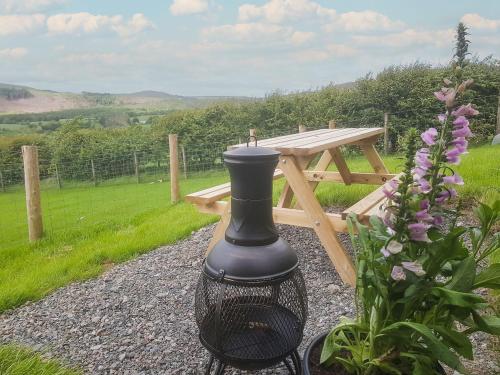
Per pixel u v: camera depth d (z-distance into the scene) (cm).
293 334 198
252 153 184
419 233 151
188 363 242
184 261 396
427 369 155
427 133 161
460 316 157
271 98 1482
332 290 317
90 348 264
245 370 211
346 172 506
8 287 356
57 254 466
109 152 1567
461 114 155
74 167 1559
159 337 272
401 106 1259
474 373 209
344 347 174
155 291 338
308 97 1422
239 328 196
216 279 188
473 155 722
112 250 431
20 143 1580
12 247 513
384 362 167
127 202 938
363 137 449
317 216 321
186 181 1314
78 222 687
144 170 1526
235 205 193
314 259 377
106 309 313
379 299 167
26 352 230
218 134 1498
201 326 202
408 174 152
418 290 153
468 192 461
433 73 1237
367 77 1334
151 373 235
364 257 163
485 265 308
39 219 536
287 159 323
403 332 158
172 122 1548
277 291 199
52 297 341
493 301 259
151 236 475
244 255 187
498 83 1148
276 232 199
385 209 158
